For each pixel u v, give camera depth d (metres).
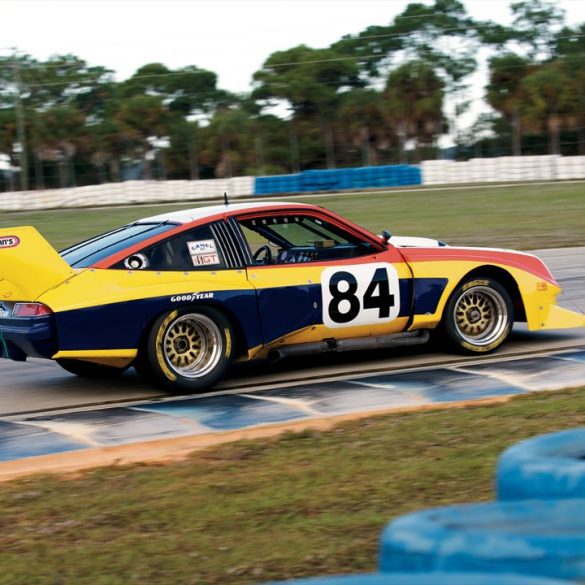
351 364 11.34
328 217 10.88
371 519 5.82
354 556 5.25
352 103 101.12
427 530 3.46
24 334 9.41
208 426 8.64
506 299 11.53
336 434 7.90
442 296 11.16
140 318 9.62
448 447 7.37
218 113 105.44
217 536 5.68
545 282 11.78
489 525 3.61
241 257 10.30
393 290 10.90
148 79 118.88
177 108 119.44
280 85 105.44
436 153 99.25
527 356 11.43
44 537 5.80
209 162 103.62
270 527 5.80
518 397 9.09
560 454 4.89
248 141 102.62
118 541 5.67
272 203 10.84
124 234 10.39
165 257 9.96
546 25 113.81
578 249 23.16
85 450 7.92
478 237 27.09
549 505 3.79
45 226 39.91
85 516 6.14
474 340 11.43
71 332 9.40
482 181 59.69
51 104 114.31
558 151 91.94
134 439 8.29
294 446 7.61
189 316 9.90
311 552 5.33
